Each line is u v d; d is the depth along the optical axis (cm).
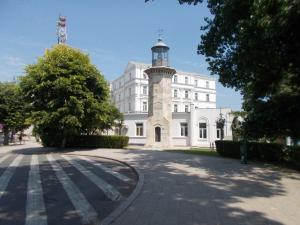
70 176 1254
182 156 2048
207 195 846
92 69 2809
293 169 1398
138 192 877
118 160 1814
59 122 2595
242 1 1326
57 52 2730
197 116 4553
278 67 1454
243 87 1830
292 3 1021
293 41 1225
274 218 640
